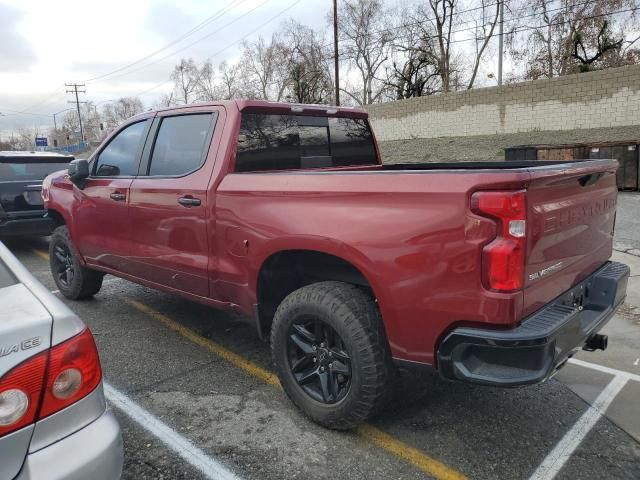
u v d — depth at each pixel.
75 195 4.98
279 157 3.89
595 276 3.07
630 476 2.63
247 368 3.91
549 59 30.95
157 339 4.49
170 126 4.03
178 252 3.84
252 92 49.59
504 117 21.17
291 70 41.78
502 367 2.33
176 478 2.61
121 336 4.55
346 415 2.86
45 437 1.68
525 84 20.34
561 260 2.64
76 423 1.77
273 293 3.43
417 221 2.45
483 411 3.27
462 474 2.65
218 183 3.48
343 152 4.55
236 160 3.55
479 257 2.28
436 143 22.72
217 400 3.41
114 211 4.42
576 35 28.48
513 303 2.25
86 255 5.03
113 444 1.82
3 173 7.86
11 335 1.64
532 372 2.29
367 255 2.63
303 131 4.13
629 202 10.59
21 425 1.62
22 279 2.10
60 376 1.72
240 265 3.36
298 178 2.98
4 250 2.41
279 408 3.30
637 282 5.82
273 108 3.84
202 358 4.09
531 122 20.42
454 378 2.45
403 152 22.53
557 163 3.47
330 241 2.78
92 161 4.81
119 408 3.30
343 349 2.87
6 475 1.59
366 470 2.68
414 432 3.03
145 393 3.51
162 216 3.91
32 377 1.65
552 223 2.49
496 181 2.23
